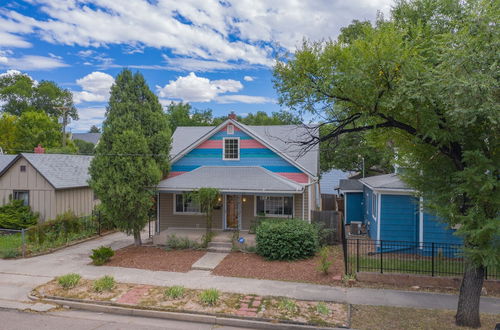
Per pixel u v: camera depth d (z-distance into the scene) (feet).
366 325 26.32
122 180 48.88
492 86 20.92
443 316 27.96
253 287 34.60
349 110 31.48
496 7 23.66
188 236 52.90
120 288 34.24
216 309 28.94
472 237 22.49
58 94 208.74
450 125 23.82
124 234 65.00
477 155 22.44
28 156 66.59
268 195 55.47
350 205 77.05
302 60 31.48
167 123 55.67
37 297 32.17
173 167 61.11
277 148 58.34
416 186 27.35
